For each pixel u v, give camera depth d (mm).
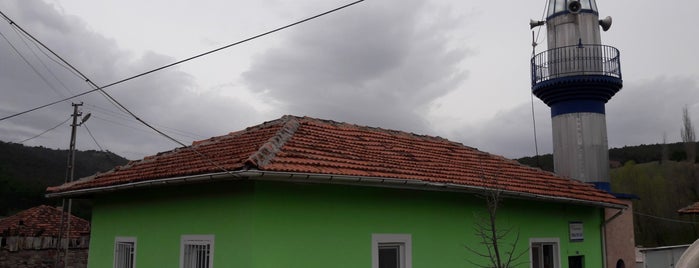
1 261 21547
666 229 38125
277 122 11008
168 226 9406
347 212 8844
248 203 7879
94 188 10344
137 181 9297
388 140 11852
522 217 11680
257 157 7699
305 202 8367
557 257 12445
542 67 16875
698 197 40062
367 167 8969
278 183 8109
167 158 10969
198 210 8812
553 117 16891
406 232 9602
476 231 10695
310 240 8305
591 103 16328
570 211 13047
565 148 16359
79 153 51344
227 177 7641
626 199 15016
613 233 14273
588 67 16078
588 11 16516
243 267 7766
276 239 7938
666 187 40312
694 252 3234
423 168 10188
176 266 9031
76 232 26750
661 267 14242
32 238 22641
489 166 12602
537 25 17297
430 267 9828
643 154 62219
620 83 16328
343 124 11969
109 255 10945
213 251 8359
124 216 10680
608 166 16281
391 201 9492
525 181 12188
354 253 8797
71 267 24797
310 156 8648
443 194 10344
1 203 42312
